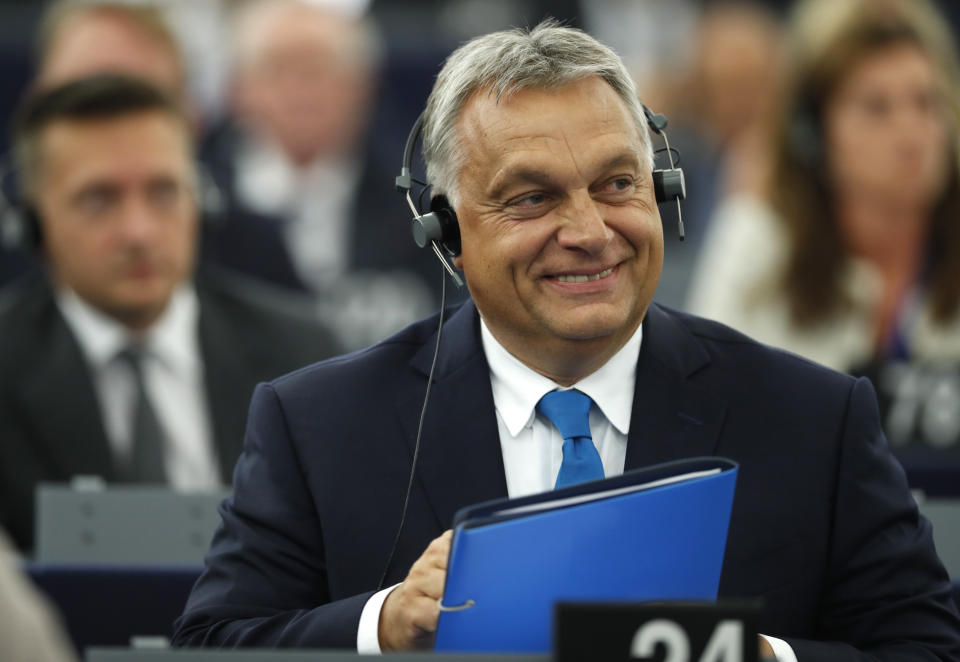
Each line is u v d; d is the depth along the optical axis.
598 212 6.41
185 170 11.98
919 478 10.92
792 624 6.57
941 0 18.56
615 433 6.86
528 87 6.49
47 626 4.35
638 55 18.78
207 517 8.46
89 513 8.41
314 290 16.66
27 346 11.42
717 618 4.69
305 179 16.97
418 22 18.16
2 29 17.69
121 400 11.58
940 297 15.48
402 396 7.02
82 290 11.59
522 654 4.88
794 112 15.98
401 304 16.94
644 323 7.09
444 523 6.71
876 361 15.39
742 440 6.76
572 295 6.45
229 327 12.05
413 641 5.89
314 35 17.16
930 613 6.52
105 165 11.55
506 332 6.72
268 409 7.11
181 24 16.83
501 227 6.50
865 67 15.70
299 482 6.91
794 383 6.93
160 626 7.83
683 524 5.42
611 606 4.70
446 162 6.75
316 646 6.18
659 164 17.98
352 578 6.72
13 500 11.07
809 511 6.66
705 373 6.96
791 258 15.70
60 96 11.63
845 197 15.73
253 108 17.03
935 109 15.72
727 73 18.23
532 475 6.81
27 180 11.69
